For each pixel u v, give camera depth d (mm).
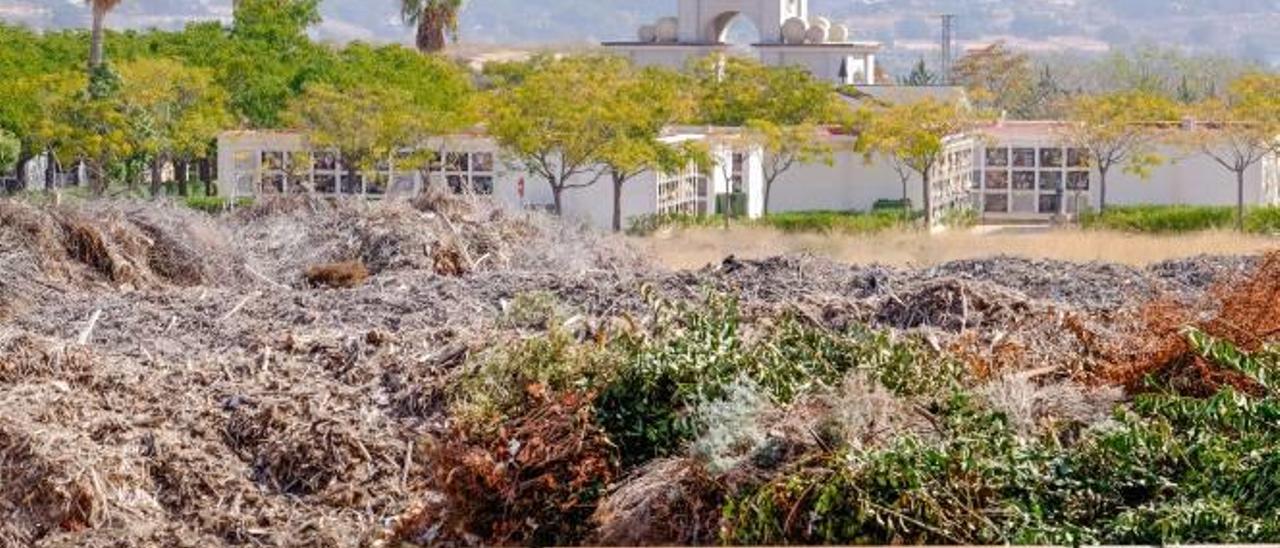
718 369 8508
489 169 38250
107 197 21250
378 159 38375
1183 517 7289
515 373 8969
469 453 8125
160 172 46156
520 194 37875
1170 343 9352
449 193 21141
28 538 9500
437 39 70500
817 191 42531
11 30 62438
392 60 58125
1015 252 27047
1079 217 38750
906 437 7656
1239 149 40219
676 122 44031
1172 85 85062
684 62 68812
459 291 14938
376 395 10953
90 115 42781
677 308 9562
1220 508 7285
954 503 7496
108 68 44812
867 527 7465
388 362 11375
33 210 17219
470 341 11547
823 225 35719
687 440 8164
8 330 12211
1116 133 41344
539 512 8016
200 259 17969
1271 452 7547
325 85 41719
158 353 12508
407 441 10336
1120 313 12398
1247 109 40656
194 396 11000
